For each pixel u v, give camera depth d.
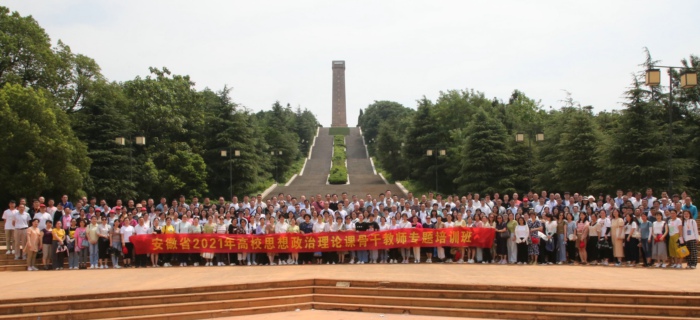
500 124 49.84
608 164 35.97
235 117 55.94
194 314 14.38
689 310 13.01
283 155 75.38
